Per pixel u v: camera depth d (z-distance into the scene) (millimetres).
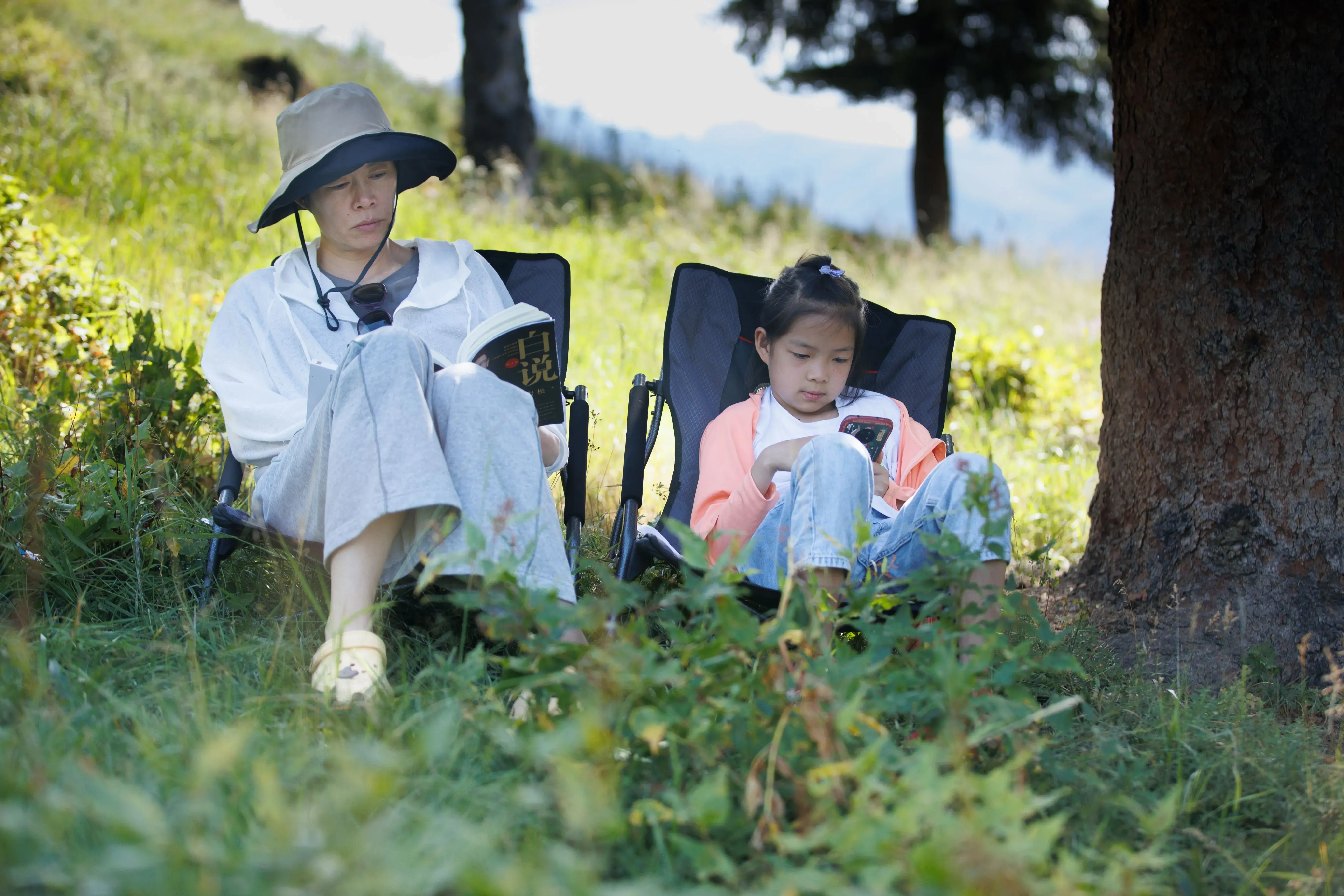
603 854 1683
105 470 3107
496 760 1939
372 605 2312
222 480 3023
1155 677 2859
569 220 11148
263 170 9727
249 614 2797
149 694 2137
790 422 3178
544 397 2779
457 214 9656
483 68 13211
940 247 12734
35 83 9977
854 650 2695
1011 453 5438
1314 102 3043
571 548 3074
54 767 1641
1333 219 3043
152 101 10852
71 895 1330
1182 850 1993
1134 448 3363
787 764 1756
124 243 6840
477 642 2646
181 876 1229
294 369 3000
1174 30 3184
